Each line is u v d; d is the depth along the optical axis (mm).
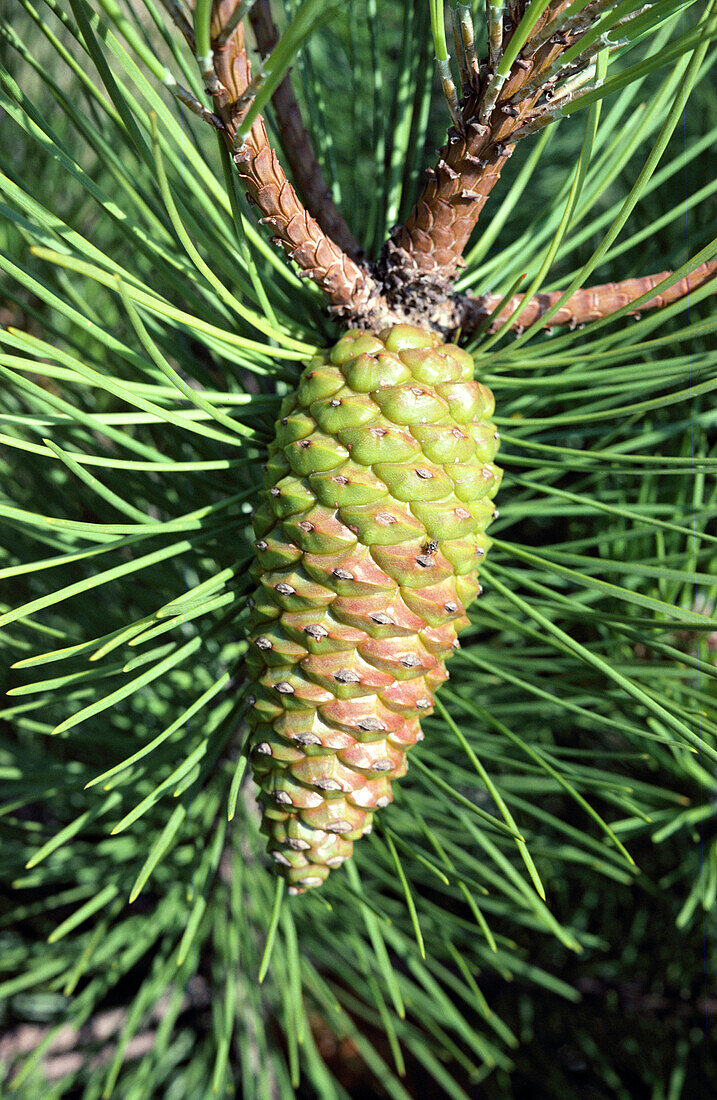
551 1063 437
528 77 160
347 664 182
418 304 209
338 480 176
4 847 334
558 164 410
